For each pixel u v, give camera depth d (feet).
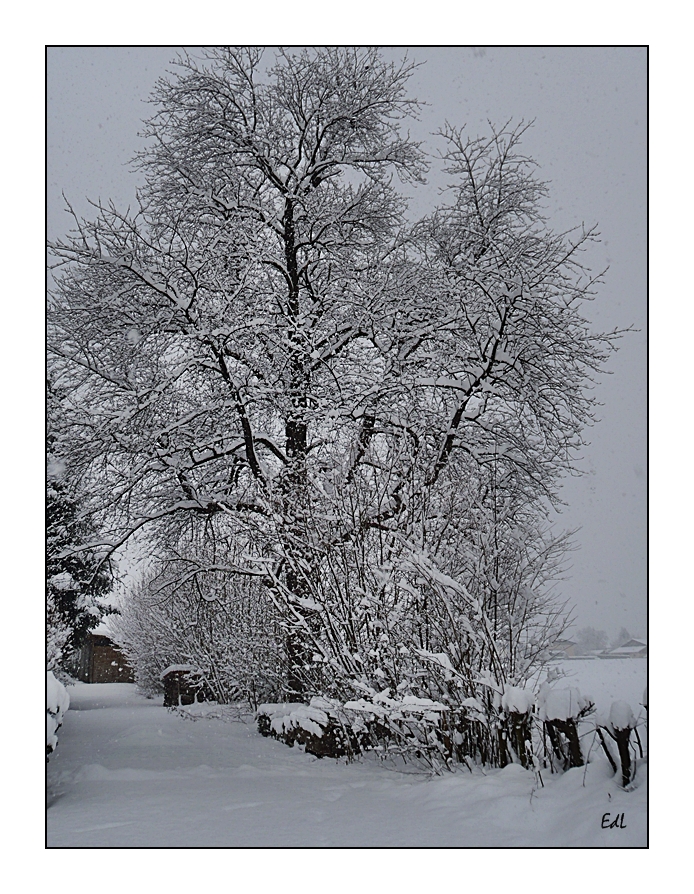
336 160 47.39
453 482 26.40
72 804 20.90
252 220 45.57
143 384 42.37
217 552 45.11
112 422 38.81
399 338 42.06
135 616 89.86
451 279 42.32
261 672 43.86
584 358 40.98
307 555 28.96
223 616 49.42
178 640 62.18
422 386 40.60
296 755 31.07
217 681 53.31
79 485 42.01
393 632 25.38
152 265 38.29
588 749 18.58
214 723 46.80
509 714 20.27
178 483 42.68
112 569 44.50
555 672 22.86
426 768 24.08
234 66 46.80
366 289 43.06
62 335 42.04
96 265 40.24
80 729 47.55
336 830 16.42
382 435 40.24
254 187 47.83
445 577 22.21
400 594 25.95
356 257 47.01
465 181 45.06
